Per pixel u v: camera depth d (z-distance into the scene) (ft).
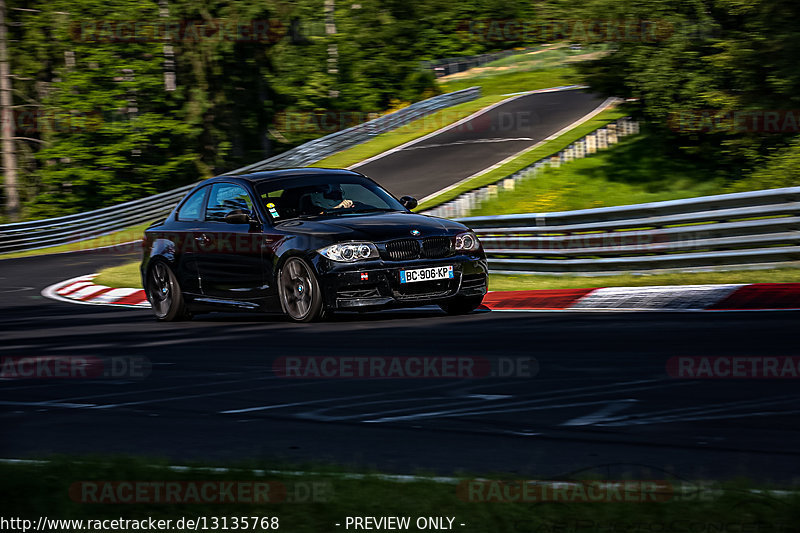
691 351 71.77
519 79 605.73
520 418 53.42
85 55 552.82
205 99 574.15
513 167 339.57
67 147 533.14
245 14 576.20
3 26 497.87
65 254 307.37
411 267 97.60
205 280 111.55
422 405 58.34
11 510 35.29
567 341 80.28
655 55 311.06
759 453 43.47
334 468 40.88
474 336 86.07
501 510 33.06
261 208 106.73
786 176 244.83
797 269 115.44
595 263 134.41
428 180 338.34
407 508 33.71
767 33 278.67
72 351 93.25
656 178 324.19
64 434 54.60
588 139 361.10
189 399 64.44
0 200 560.20
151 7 559.79
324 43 609.83
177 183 589.32
